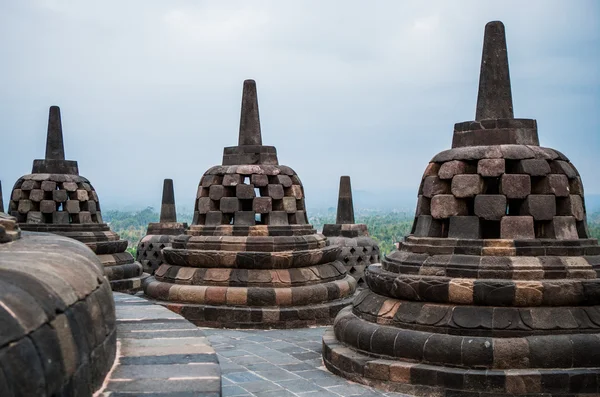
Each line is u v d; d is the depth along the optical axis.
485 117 14.02
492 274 12.36
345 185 27.72
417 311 12.56
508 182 13.06
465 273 12.51
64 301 6.40
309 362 14.47
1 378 4.80
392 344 12.31
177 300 19.39
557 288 11.89
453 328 12.01
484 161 13.24
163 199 31.05
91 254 8.98
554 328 11.70
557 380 11.10
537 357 11.36
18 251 7.43
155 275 21.11
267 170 20.72
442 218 13.54
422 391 11.67
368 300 13.73
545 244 12.76
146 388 7.45
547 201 13.08
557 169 13.50
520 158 13.21
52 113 26.03
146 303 13.31
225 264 19.58
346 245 25.95
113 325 8.47
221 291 19.03
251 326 18.64
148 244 29.64
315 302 19.38
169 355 8.85
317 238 20.89
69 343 6.25
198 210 21.22
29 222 24.98
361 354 12.96
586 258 12.73
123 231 68.31
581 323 11.77
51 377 5.64
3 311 5.29
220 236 20.06
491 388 11.21
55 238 9.37
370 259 26.50
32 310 5.66
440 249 13.13
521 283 11.96
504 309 12.02
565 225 13.19
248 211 20.41
